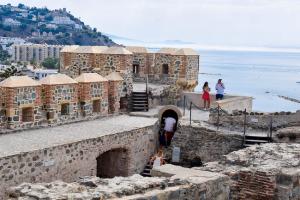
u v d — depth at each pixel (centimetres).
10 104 2341
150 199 1107
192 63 3697
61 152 2097
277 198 1388
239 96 3612
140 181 1195
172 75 3666
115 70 3303
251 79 14750
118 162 2588
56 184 1167
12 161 1861
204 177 1277
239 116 2741
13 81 2369
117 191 1103
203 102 3541
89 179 1205
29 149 1983
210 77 14788
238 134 2588
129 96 3275
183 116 3078
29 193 1083
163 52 3738
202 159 2695
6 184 1842
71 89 2692
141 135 2656
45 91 2555
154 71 3800
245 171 1422
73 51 3525
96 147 2308
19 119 2402
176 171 1329
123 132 2494
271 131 2570
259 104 7188
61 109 2666
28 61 15388
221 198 1302
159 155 2636
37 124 2506
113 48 3344
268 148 1738
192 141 2731
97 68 3388
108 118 2952
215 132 2650
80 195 1069
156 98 3459
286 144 1838
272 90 10350
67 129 2509
